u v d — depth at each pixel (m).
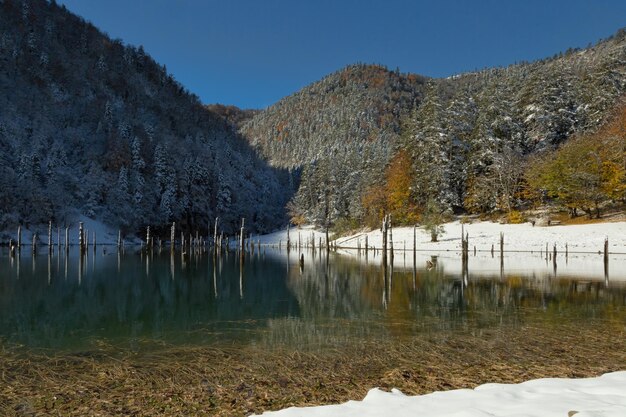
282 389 8.48
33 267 39.38
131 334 14.12
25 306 20.28
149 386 8.80
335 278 30.55
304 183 107.81
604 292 21.47
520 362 10.05
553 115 63.88
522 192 59.19
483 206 61.50
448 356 10.72
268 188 149.38
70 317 17.45
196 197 103.88
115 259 51.53
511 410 5.64
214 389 8.55
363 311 17.67
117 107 140.38
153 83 188.25
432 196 63.78
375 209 73.69
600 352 10.82
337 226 84.38
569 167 51.75
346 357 10.79
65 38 170.75
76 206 85.06
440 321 15.30
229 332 14.20
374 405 6.33
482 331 13.55
